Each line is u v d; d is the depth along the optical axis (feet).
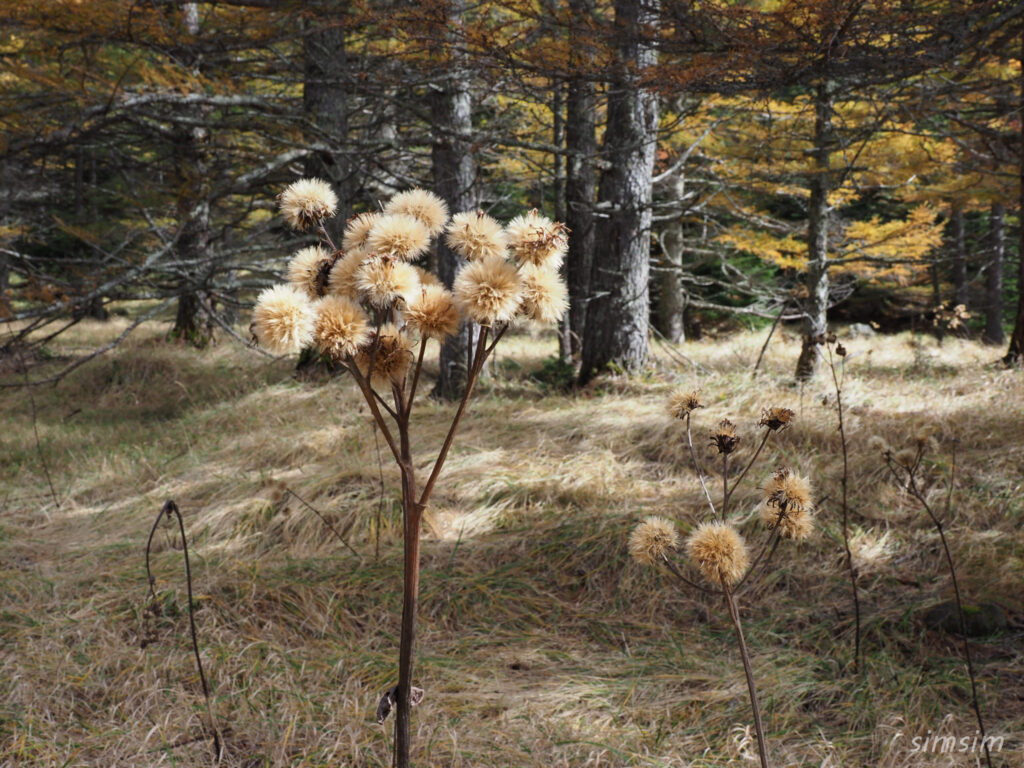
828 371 24.50
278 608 12.11
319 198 5.27
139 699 9.80
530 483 16.14
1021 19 16.75
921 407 19.75
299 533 15.01
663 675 10.26
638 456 18.01
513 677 10.41
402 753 5.65
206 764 8.64
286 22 21.59
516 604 12.50
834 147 24.16
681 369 27.27
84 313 20.44
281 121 22.79
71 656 10.75
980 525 13.93
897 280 48.98
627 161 25.70
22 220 31.32
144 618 11.75
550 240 4.77
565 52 16.75
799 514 6.26
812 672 10.23
